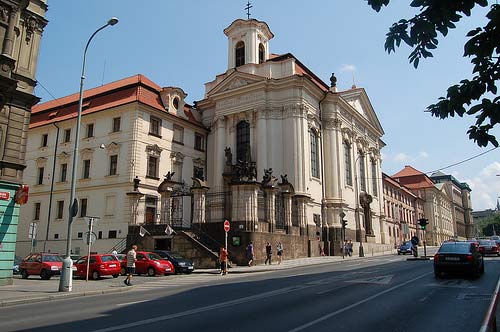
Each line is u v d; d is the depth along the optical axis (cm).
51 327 864
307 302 1148
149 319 934
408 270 2184
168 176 3519
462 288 1427
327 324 843
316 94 4647
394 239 7456
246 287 1617
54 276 2516
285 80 4328
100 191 3828
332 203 4512
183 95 4428
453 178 13838
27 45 2089
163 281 2134
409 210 9150
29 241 4219
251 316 946
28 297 1402
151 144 3909
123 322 902
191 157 4462
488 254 3719
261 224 3114
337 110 4878
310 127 4469
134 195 3462
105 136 3934
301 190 4084
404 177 10838
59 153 4247
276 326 828
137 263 2647
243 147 4506
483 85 482
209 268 2878
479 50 468
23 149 2016
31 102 2064
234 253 2975
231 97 4622
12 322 940
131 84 4047
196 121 4731
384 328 805
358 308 1036
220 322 880
